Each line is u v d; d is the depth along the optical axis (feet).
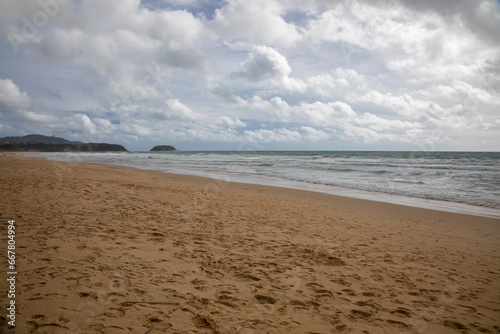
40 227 16.33
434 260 17.24
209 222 22.27
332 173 76.64
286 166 99.96
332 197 41.29
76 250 13.29
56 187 31.68
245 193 40.96
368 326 9.41
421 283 13.55
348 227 24.49
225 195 37.40
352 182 59.41
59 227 16.70
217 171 80.48
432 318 10.34
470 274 15.26
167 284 10.88
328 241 19.58
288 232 21.22
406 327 9.58
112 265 12.04
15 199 23.47
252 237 19.08
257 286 11.68
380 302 11.28
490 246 21.38
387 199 41.73
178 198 32.17
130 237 16.30
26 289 9.21
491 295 12.75
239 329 8.39
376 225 26.09
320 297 11.25
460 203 39.63
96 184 37.17
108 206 24.29
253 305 10.05
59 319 7.82
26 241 13.76
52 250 12.94
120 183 41.04
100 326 7.72
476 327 9.98
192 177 62.28
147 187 39.01
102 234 16.21
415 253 18.40
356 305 10.86
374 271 14.65
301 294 11.34
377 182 59.52
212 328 8.29
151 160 141.90
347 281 13.08
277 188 48.65
